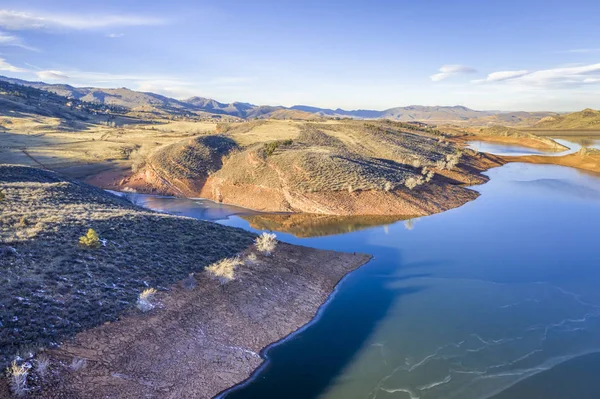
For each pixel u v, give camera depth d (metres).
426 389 20.61
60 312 20.02
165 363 20.06
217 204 67.06
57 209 34.28
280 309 27.92
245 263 31.80
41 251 24.94
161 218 37.06
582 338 25.45
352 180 65.94
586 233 48.56
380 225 53.88
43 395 15.82
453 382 21.19
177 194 72.56
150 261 27.98
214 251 32.53
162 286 25.56
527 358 23.39
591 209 60.53
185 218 39.94
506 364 22.83
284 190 65.12
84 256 25.83
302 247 39.28
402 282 34.62
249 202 65.62
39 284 21.50
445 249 43.28
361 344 24.88
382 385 20.95
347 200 62.16
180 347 21.39
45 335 18.33
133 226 33.28
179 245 32.09
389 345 24.77
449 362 23.02
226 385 20.47
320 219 57.34
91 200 42.44
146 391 18.20
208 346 22.33
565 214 57.84
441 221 55.41
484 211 60.53
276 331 25.72
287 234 49.78
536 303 30.48
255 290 28.78
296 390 20.45
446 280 34.97
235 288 28.11
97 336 19.66
